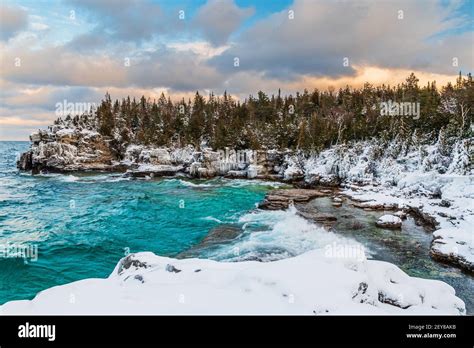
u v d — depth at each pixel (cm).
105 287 820
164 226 2589
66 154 6812
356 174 4762
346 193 3975
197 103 11625
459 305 809
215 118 10531
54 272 1703
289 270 836
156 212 3086
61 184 5156
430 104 6250
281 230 2377
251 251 1888
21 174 6494
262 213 3006
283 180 5528
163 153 6919
